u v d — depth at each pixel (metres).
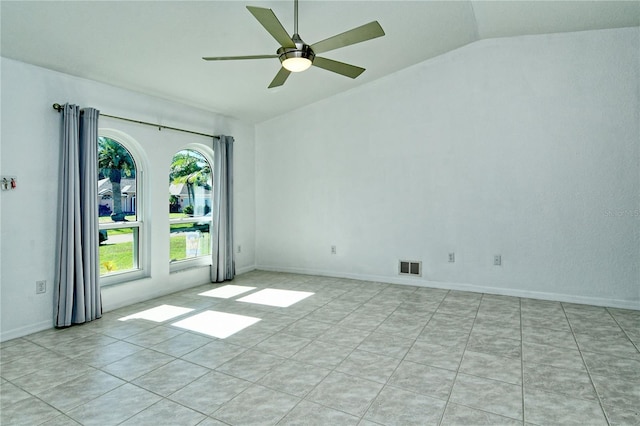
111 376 2.49
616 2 3.28
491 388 2.28
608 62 3.81
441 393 2.23
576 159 3.96
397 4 3.25
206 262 5.22
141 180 4.32
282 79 3.00
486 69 4.32
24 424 1.97
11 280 3.13
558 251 4.07
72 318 3.46
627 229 3.79
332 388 2.31
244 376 2.48
